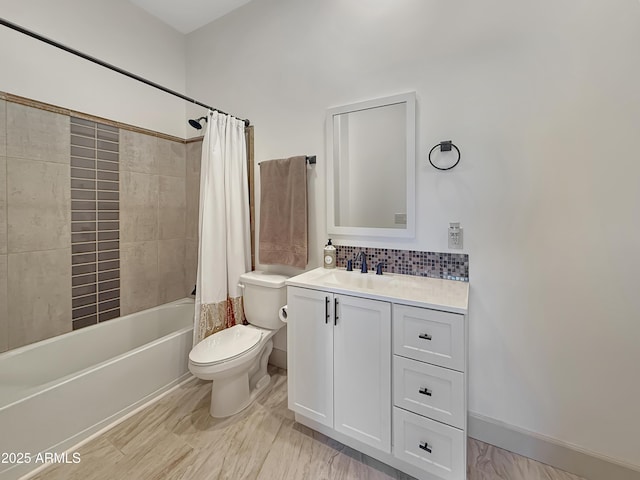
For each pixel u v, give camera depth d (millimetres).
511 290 1397
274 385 1995
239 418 1668
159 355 1877
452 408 1134
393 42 1617
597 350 1250
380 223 1702
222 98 2375
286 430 1571
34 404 1322
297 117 1985
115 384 1633
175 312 2514
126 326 2191
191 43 2574
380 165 1680
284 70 2027
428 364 1172
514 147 1352
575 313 1280
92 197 2035
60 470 1313
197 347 1684
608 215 1205
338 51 1800
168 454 1408
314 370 1483
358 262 1797
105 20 2070
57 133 1843
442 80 1490
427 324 1164
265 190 2021
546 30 1267
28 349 1693
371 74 1691
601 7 1175
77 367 1900
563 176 1270
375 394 1303
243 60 2236
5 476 1236
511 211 1375
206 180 1967
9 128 1643
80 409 1481
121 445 1464
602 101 1189
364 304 1308
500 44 1354
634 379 1193
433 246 1566
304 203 1866
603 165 1201
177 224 2641
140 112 2316
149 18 2348
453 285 1434
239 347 1689
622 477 1213
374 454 1372
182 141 2656
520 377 1400
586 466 1274
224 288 2049
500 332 1431
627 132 1158
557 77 1257
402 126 1601
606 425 1246
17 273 1694
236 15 2266
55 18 1816
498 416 1457
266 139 2139
